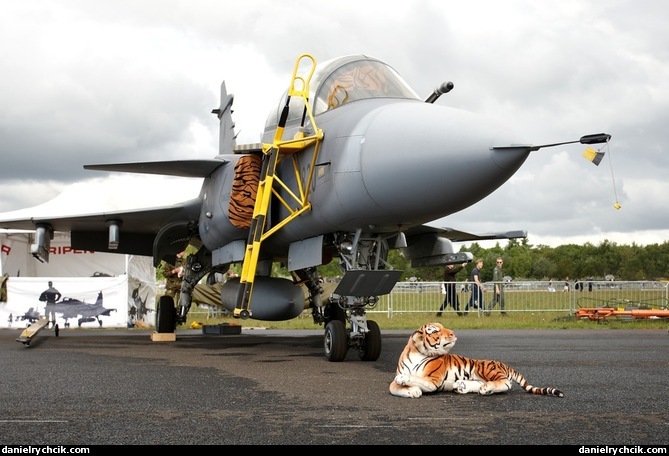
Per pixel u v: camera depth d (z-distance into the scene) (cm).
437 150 737
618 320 1945
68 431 436
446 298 2195
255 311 1124
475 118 755
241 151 983
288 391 603
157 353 1015
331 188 858
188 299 1363
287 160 986
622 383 645
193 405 530
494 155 711
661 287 2198
